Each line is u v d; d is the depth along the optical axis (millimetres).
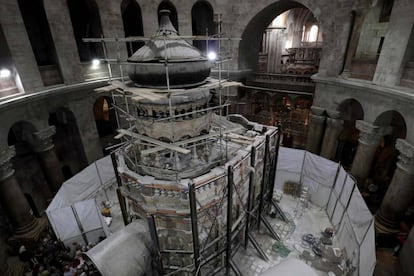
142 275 10727
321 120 22578
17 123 18734
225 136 13773
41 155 19562
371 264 9984
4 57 16297
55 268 14375
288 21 47875
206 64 11203
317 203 19375
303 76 28047
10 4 15852
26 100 16797
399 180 15469
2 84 15805
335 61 20297
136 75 10656
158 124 10828
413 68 14016
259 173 15203
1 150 15352
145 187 10625
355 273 11758
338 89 20375
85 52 25688
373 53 19719
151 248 10984
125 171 11578
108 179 20469
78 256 14523
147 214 11000
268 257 14648
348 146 27688
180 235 11570
